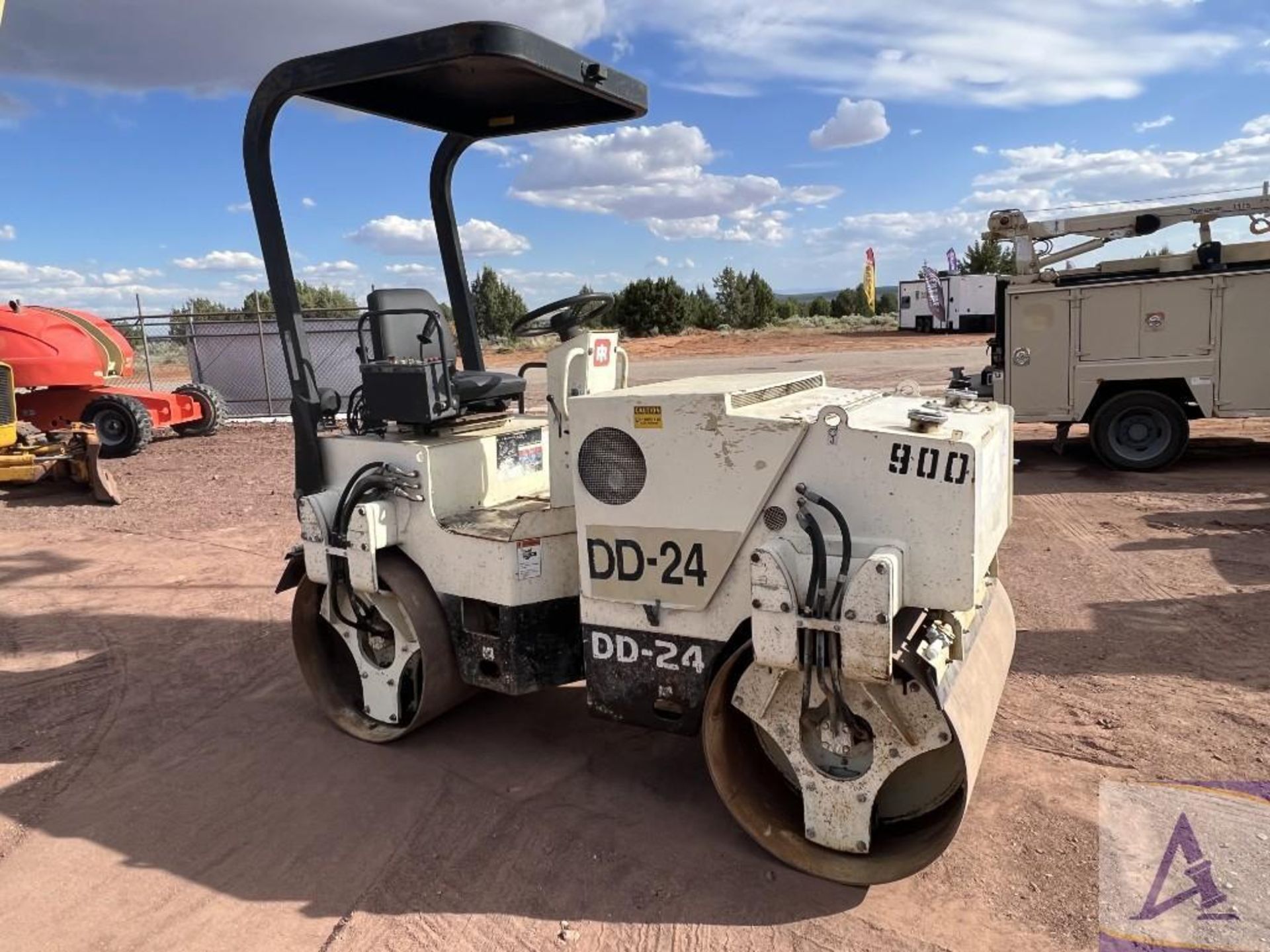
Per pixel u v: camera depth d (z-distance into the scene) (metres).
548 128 4.62
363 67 3.54
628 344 39.28
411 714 4.27
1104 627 5.32
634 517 3.28
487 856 3.35
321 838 3.51
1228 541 6.88
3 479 10.17
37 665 5.41
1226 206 9.62
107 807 3.80
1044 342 9.75
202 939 2.96
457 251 5.06
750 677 3.19
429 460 3.88
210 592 6.70
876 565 2.74
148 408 13.65
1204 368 9.24
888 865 3.11
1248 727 4.09
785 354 29.98
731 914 3.00
